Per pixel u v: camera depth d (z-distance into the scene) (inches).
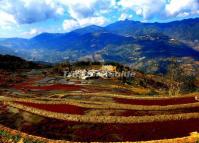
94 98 3351.4
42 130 2052.2
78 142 1851.6
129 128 2114.9
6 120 2187.5
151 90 5890.8
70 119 2272.4
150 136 1964.8
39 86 4992.6
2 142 1738.4
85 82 5984.3
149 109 2721.5
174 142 1815.9
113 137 1946.4
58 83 5620.1
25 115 2305.6
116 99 3243.1
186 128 2133.4
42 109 2471.7
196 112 2564.0
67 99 3159.5
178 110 2640.3
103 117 2290.8
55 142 1820.9
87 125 2164.1
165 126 2167.8
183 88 6082.7
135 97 3403.1
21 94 3956.7
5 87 4820.4
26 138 1831.9
